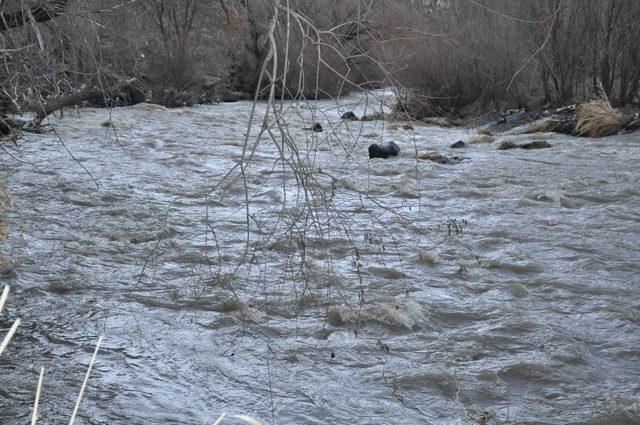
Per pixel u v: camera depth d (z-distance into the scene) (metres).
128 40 15.07
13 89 7.47
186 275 7.51
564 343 5.89
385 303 6.55
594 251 8.47
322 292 7.02
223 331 6.12
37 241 8.45
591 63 21.86
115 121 19.81
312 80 24.86
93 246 8.38
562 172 13.27
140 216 9.86
